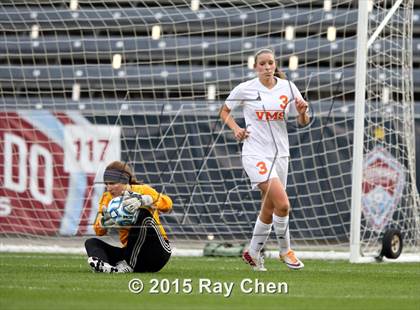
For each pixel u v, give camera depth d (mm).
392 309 18922
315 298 20953
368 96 40844
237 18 48125
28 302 19125
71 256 37500
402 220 38719
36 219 42188
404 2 36812
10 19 47062
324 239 40844
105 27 44781
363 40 34656
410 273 29781
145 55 47938
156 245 26812
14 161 42344
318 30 47562
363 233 38844
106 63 47750
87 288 22500
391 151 39094
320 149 40469
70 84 47500
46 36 47750
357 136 34906
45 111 42156
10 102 47281
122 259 27203
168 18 47969
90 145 41812
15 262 33156
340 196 40500
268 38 45719
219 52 48062
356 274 28812
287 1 47125
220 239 39938
